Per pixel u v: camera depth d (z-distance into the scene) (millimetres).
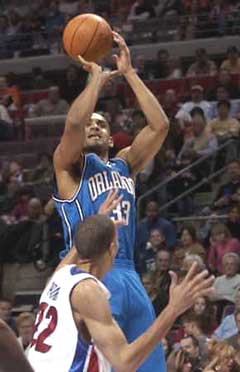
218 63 34719
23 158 30406
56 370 8328
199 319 17312
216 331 17375
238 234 22094
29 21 38438
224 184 24000
